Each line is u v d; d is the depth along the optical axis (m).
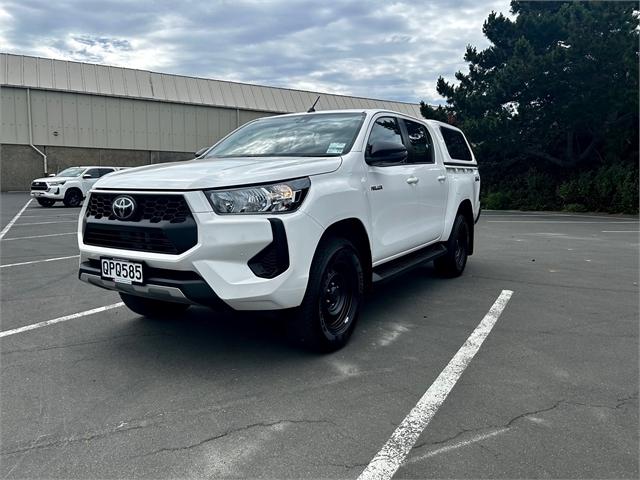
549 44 21.19
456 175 6.89
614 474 2.50
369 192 4.48
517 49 20.09
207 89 38.94
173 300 3.60
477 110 22.08
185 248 3.43
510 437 2.84
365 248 4.49
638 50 18.89
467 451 2.70
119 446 2.75
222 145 5.23
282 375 3.68
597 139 21.94
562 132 22.41
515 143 21.47
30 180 32.44
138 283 3.62
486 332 4.65
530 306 5.55
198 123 37.75
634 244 10.66
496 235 12.45
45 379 3.61
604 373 3.73
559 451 2.70
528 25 21.08
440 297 5.95
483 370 3.78
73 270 7.48
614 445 2.76
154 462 2.60
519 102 21.06
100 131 34.34
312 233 3.71
